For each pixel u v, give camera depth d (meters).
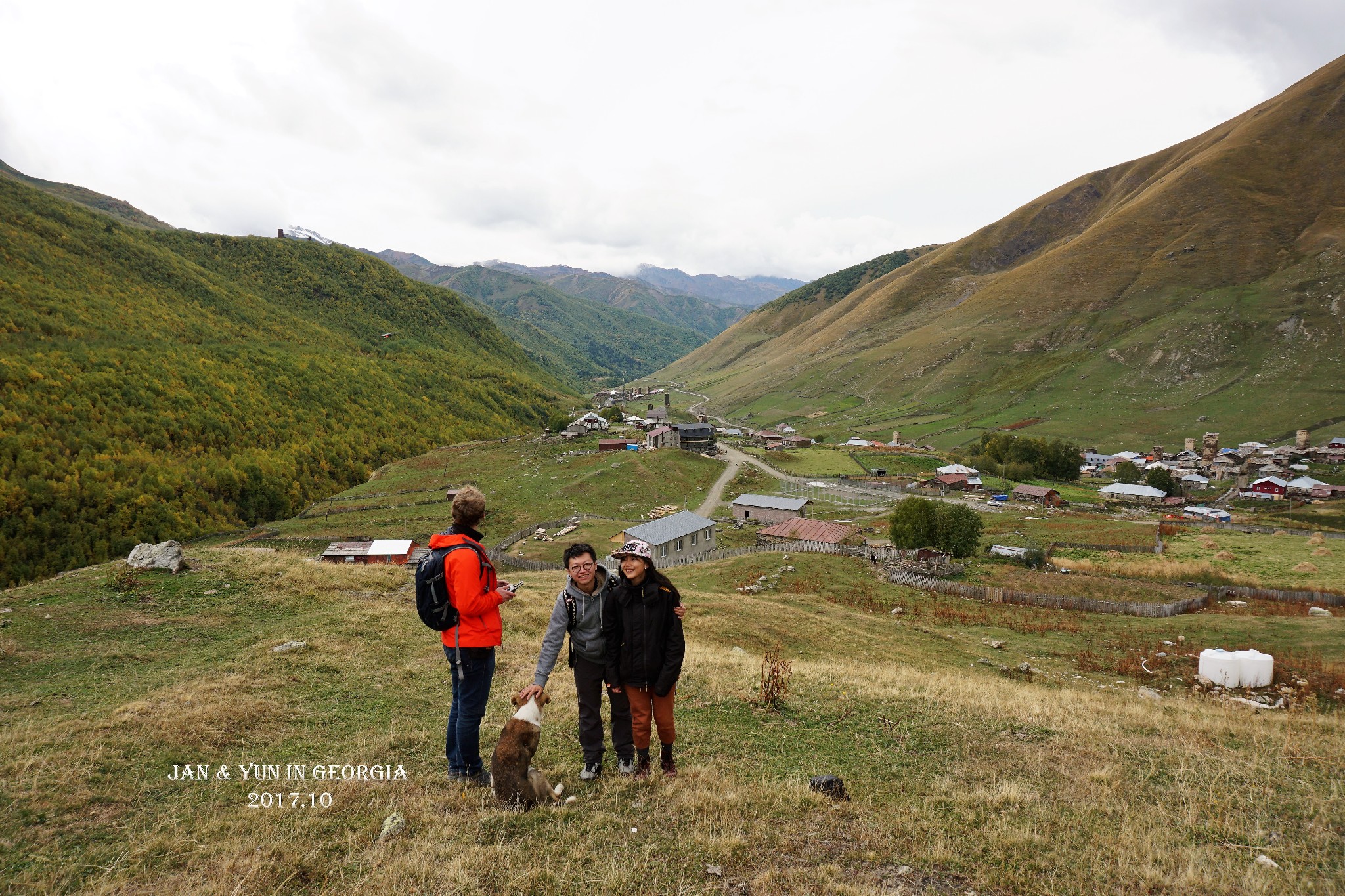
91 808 6.41
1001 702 12.95
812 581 45.19
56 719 9.13
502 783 6.75
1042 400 187.38
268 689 10.90
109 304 163.00
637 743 7.58
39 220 184.62
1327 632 30.98
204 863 5.55
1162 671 25.30
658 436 140.88
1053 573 50.78
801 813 6.87
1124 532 70.56
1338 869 6.16
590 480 107.81
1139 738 10.46
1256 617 36.19
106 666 12.38
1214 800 7.77
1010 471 127.25
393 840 6.04
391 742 8.72
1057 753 9.57
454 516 6.93
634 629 7.20
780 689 12.00
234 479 111.94
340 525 92.25
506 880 5.38
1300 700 20.97
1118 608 38.41
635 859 5.82
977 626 35.59
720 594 35.34
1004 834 6.64
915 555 54.06
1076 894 5.61
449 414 182.00
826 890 5.43
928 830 6.69
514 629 19.03
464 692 6.92
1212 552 60.19
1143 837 6.67
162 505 99.94
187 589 18.56
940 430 179.00
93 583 18.22
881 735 10.22
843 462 136.25
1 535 86.62
